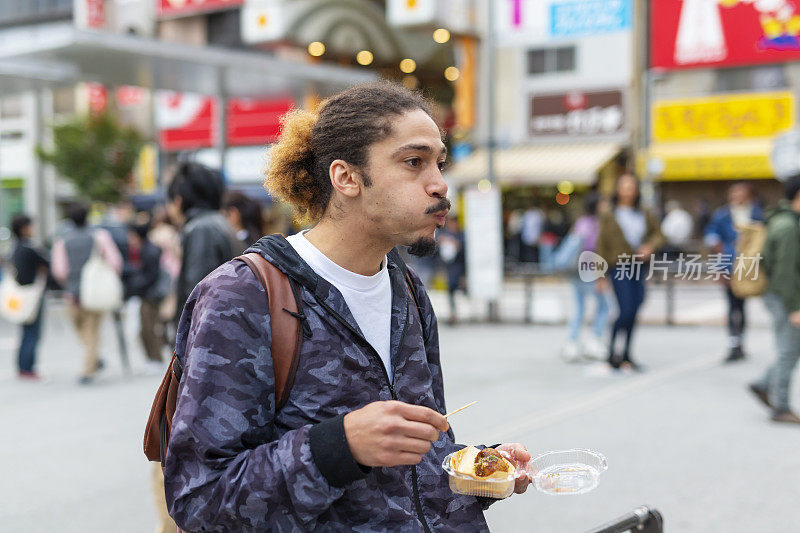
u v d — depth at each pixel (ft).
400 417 3.75
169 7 79.71
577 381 23.43
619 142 67.41
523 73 69.97
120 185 82.07
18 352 26.17
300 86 40.83
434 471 4.76
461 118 71.51
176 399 4.51
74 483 14.84
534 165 65.98
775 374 18.26
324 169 4.43
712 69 64.80
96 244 24.91
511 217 69.97
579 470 4.56
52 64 35.01
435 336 5.18
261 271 4.26
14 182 101.65
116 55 32.94
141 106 87.40
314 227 4.65
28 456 16.69
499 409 19.74
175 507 4.05
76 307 25.14
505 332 35.35
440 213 4.33
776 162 29.14
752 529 11.86
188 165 11.30
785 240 17.53
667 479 14.21
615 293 24.62
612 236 24.21
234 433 4.00
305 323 4.22
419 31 64.80
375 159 4.25
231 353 4.07
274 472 3.79
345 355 4.26
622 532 6.00
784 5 58.23
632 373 24.57
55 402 22.30
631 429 17.66
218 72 36.83
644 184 64.85
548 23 35.58
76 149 80.48
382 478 4.27
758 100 63.62
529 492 13.93
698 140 65.67
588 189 68.18
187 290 10.82
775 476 14.28
